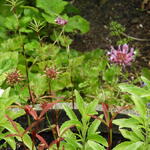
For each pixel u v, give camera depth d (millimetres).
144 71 1359
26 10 1747
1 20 1742
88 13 2191
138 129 884
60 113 1097
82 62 1660
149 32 2053
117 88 1366
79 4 2248
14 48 1559
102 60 1558
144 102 906
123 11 2197
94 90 1462
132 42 1977
